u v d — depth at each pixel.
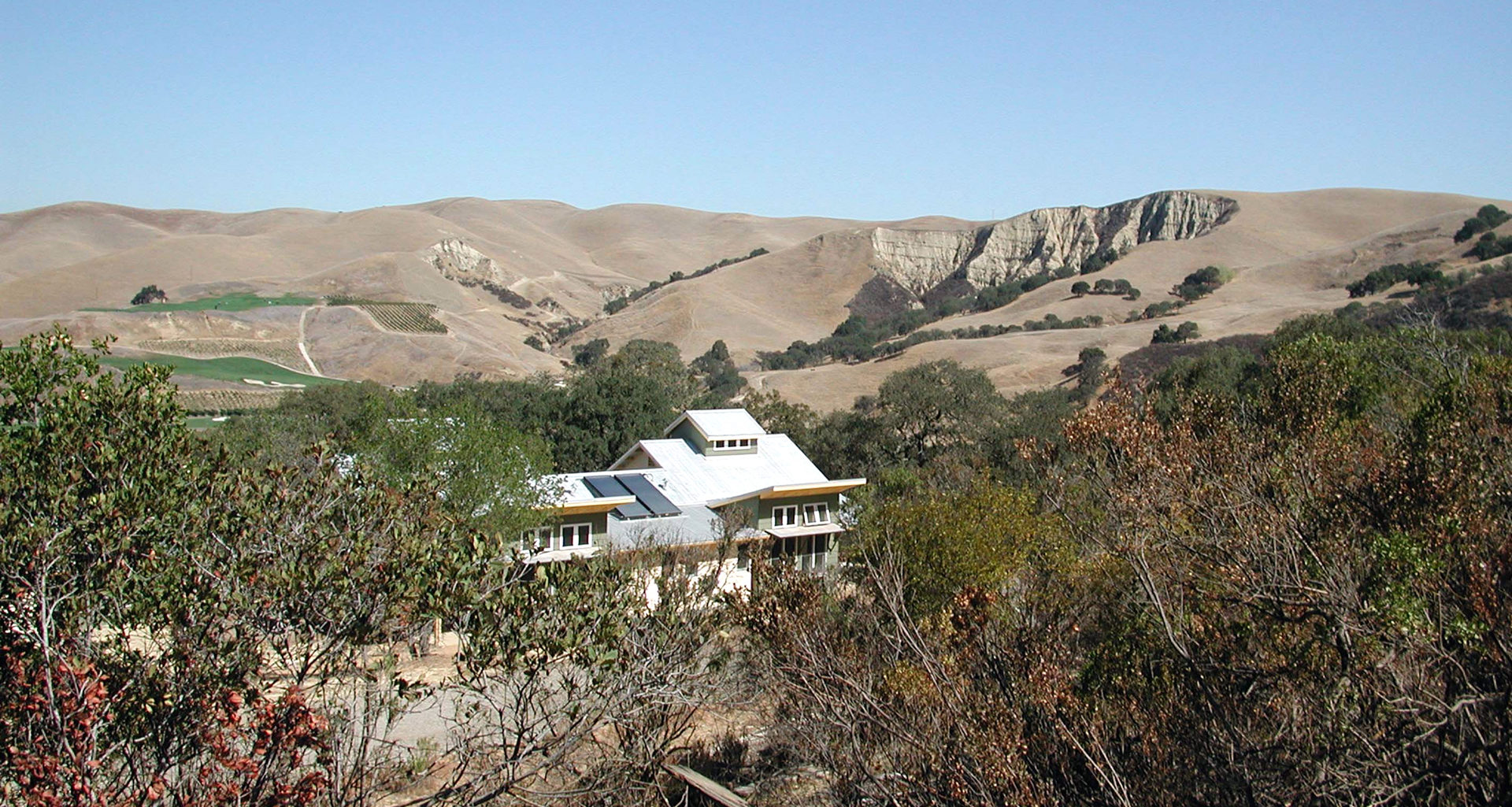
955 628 9.83
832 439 49.72
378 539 9.07
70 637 7.36
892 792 8.12
